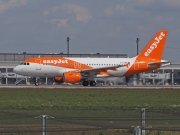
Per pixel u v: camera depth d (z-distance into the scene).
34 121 111.12
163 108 149.12
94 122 107.19
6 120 110.19
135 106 155.75
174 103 174.12
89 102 172.25
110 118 109.69
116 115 124.75
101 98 193.50
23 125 104.94
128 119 105.88
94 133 98.00
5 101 174.12
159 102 178.25
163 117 115.38
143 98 197.50
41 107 147.62
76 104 162.25
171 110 140.62
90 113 130.38
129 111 135.12
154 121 112.88
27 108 143.38
